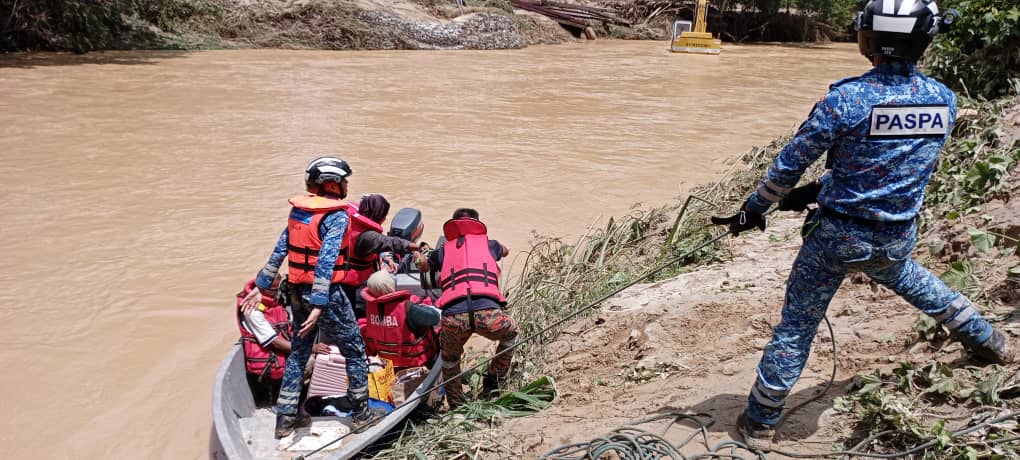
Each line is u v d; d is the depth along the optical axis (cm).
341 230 472
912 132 336
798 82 2575
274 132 1435
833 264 357
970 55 1030
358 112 1667
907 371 407
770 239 736
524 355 606
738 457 384
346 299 492
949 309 384
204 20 3047
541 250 857
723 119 1750
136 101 1717
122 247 842
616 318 618
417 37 3300
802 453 384
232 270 787
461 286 525
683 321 573
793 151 348
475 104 1838
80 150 1266
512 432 476
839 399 411
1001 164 627
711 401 449
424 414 526
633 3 4741
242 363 533
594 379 530
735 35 4800
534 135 1488
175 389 577
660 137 1509
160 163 1196
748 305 579
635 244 847
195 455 504
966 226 582
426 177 1152
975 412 372
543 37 3997
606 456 411
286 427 491
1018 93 880
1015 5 962
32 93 1772
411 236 696
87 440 517
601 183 1149
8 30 2481
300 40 3105
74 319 677
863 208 344
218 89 1927
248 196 1034
